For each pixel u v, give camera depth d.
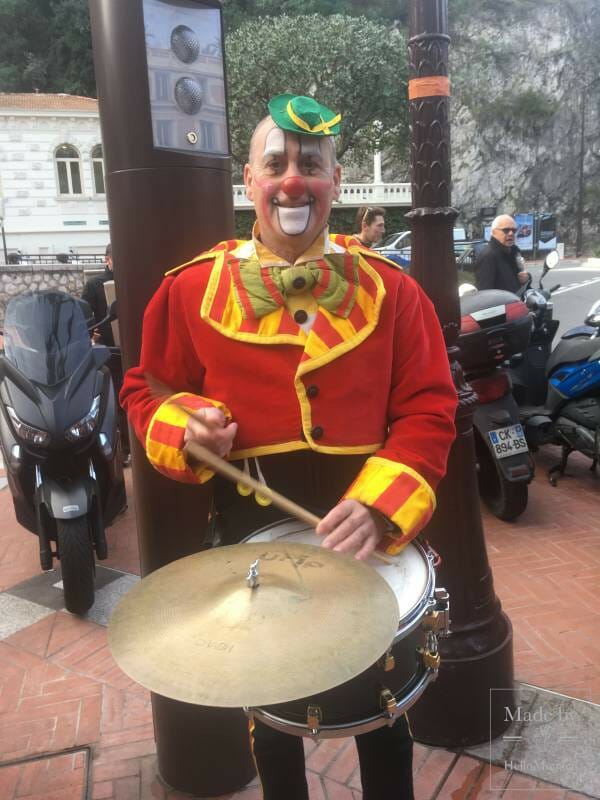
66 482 3.20
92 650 3.01
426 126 2.13
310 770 2.23
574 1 49.59
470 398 2.20
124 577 3.66
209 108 1.86
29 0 45.44
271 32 27.45
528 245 31.86
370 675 1.24
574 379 4.34
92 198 32.53
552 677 2.63
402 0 44.66
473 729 2.25
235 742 2.11
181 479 1.41
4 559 3.98
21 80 45.56
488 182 48.75
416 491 1.30
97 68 1.82
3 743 2.44
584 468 4.94
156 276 1.85
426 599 1.27
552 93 48.84
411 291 1.48
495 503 4.11
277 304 1.36
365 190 32.12
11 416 3.17
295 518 1.46
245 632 1.06
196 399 1.40
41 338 3.25
